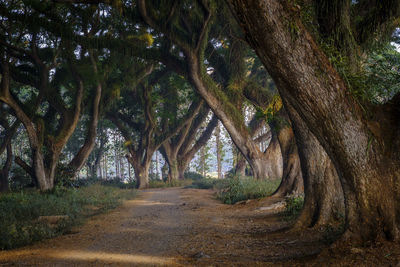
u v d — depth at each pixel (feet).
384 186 16.66
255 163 82.69
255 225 33.88
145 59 65.00
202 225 35.19
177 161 136.15
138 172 115.65
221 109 70.44
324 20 24.61
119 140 146.82
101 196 68.23
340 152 16.79
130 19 55.21
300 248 21.68
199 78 64.03
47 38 66.69
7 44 60.34
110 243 26.81
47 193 62.95
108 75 84.12
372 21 28.12
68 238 29.35
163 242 26.66
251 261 19.35
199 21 56.54
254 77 94.48
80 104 74.90
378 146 16.66
